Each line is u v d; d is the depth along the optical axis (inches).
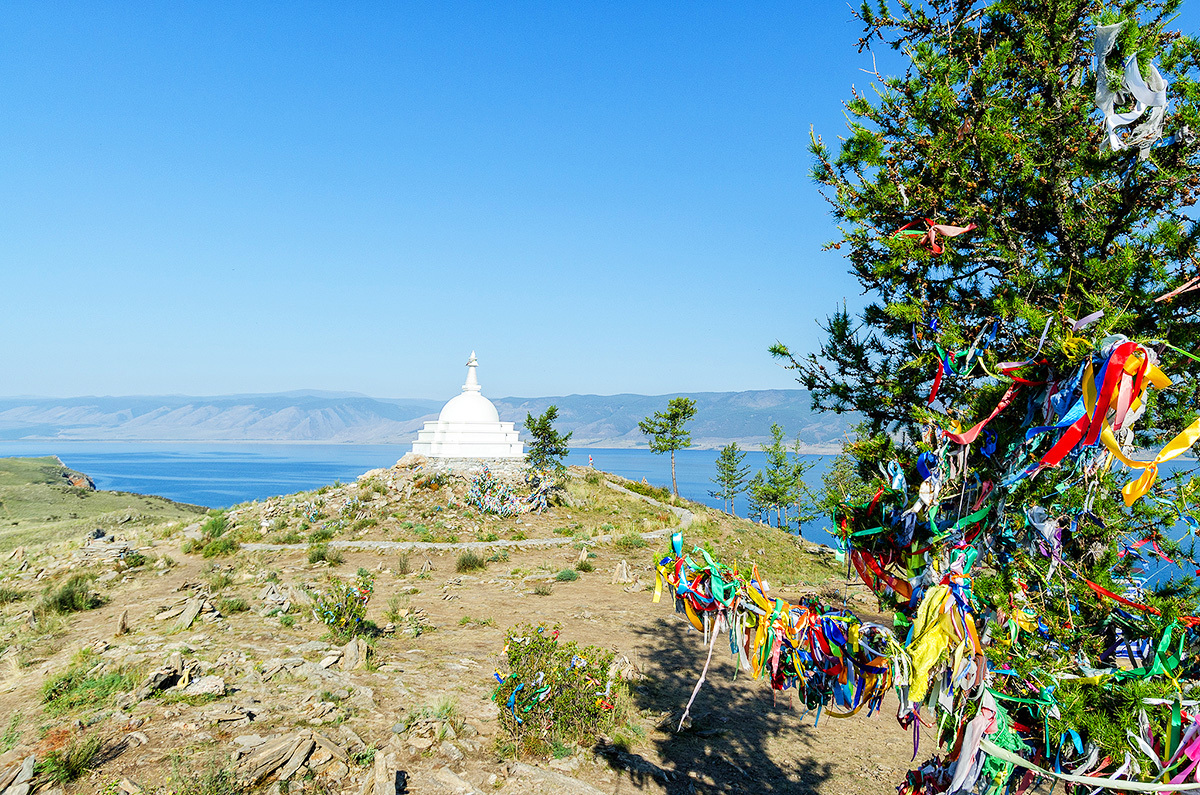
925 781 163.8
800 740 403.5
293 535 1074.7
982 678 145.1
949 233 211.6
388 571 901.8
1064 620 173.6
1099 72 159.0
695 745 384.5
